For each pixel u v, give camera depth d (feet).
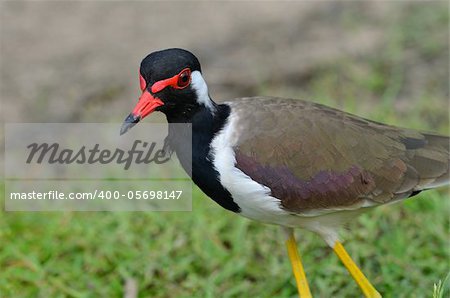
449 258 37.60
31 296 37.88
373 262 38.27
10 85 53.52
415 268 37.37
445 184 32.65
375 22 56.03
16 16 60.59
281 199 31.53
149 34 57.62
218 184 31.60
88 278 38.60
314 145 31.60
